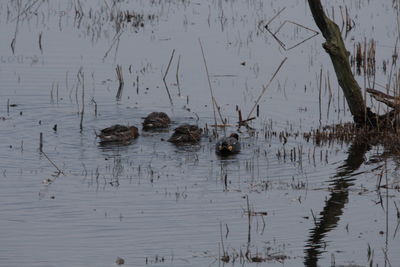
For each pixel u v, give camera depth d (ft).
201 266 40.40
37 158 57.11
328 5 112.06
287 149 61.26
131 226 45.50
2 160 56.29
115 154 58.80
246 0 116.16
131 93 76.02
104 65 85.25
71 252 41.78
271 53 90.84
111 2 114.62
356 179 54.29
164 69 84.33
